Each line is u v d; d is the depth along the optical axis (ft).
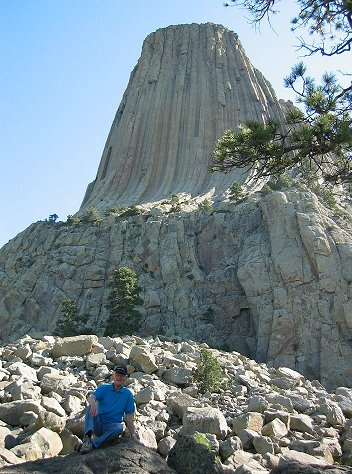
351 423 41.19
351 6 38.09
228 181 371.97
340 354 197.77
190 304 253.03
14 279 313.12
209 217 293.02
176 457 25.46
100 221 324.80
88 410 26.16
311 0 41.60
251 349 228.22
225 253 272.51
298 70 36.29
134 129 447.42
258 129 35.78
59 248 313.94
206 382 47.06
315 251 225.15
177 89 462.19
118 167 429.79
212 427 34.32
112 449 24.08
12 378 40.65
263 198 277.23
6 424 32.55
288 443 35.37
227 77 474.08
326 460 33.83
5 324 288.71
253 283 233.76
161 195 387.14
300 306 215.51
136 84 492.13
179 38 516.73
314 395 52.60
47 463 23.24
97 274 289.33
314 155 36.17
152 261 281.54
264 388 49.34
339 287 214.07
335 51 38.83
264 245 248.32
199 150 417.08
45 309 285.23
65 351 52.26
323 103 35.32
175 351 64.28
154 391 40.63
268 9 41.96
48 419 31.45
